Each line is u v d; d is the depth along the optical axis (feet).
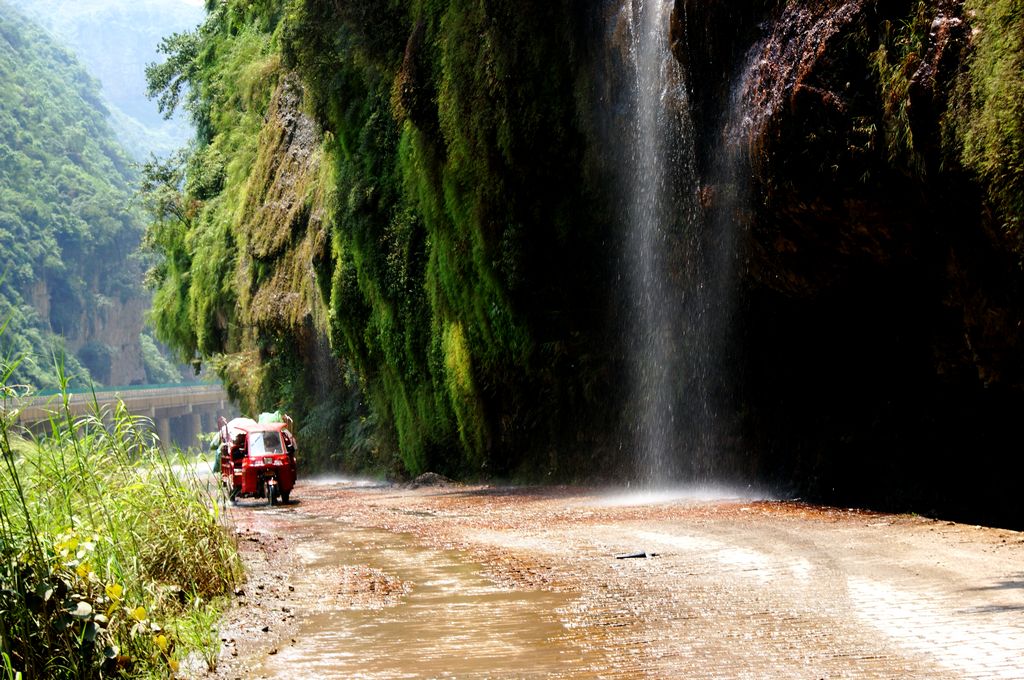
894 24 39.58
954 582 24.59
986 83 34.06
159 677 18.85
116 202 435.53
